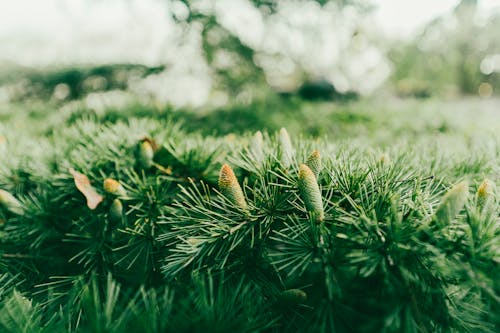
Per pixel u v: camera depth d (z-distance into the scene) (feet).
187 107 3.01
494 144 1.41
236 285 0.99
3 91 7.18
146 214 1.09
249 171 1.06
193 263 0.96
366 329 0.85
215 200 1.04
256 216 0.95
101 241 1.12
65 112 2.35
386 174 0.96
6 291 1.04
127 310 0.80
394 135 2.47
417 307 0.82
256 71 7.32
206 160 1.20
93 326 0.74
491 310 0.84
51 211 1.22
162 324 0.76
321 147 1.21
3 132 1.67
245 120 2.88
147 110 2.54
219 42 7.00
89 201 1.05
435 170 1.14
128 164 1.26
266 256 1.00
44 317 0.97
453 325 0.86
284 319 0.95
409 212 0.88
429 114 2.89
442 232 0.82
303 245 0.89
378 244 0.83
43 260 1.19
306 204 0.88
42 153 1.39
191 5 6.54
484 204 0.88
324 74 8.41
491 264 0.78
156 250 1.08
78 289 0.98
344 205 0.96
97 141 1.31
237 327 0.80
